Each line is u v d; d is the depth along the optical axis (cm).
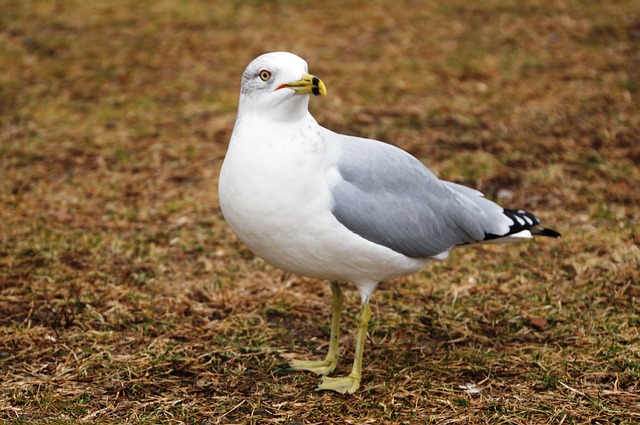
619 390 830
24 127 1569
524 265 1114
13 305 1009
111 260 1134
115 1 2239
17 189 1342
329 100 1675
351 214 800
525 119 1569
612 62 1795
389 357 920
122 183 1377
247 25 2080
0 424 755
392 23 2081
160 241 1198
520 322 981
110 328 970
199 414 796
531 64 1817
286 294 1059
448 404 812
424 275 1099
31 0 2228
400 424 780
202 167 1434
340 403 823
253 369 891
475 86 1728
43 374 867
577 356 895
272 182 777
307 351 937
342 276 841
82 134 1546
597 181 1341
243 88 802
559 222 1228
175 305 1022
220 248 1183
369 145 850
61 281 1067
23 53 1902
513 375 867
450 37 1983
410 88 1731
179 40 1997
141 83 1777
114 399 821
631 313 980
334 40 1984
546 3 2142
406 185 845
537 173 1374
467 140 1504
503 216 913
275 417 796
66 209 1284
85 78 1794
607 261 1098
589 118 1551
